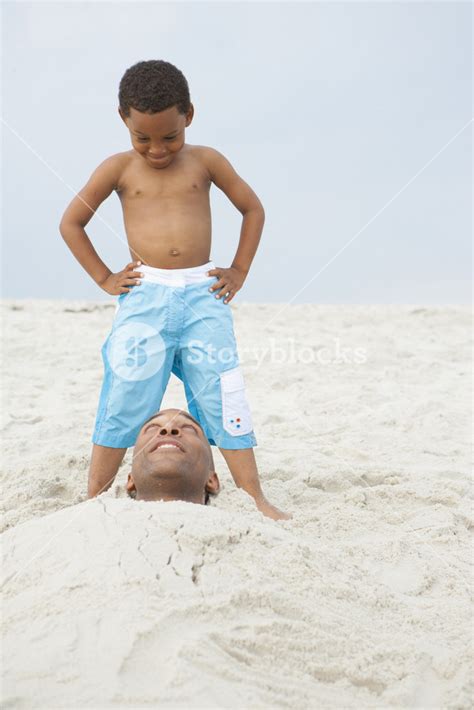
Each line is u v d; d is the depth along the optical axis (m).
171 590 2.09
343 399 5.77
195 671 1.82
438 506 3.38
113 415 3.15
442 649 2.16
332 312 12.34
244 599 2.09
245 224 3.31
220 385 3.15
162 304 3.12
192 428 2.90
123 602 2.01
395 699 1.94
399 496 3.50
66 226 3.19
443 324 11.05
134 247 3.19
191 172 3.18
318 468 3.82
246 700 1.78
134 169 3.17
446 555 2.92
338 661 2.01
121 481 3.39
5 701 1.72
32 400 5.72
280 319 11.33
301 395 6.00
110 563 2.15
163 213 3.14
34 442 4.33
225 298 3.23
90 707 1.72
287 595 2.16
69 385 6.35
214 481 2.99
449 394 6.11
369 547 2.90
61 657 1.85
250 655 1.94
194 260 3.18
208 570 2.19
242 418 3.18
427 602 2.50
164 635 1.93
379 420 5.08
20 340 8.53
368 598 2.35
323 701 1.88
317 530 3.07
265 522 2.82
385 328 10.59
